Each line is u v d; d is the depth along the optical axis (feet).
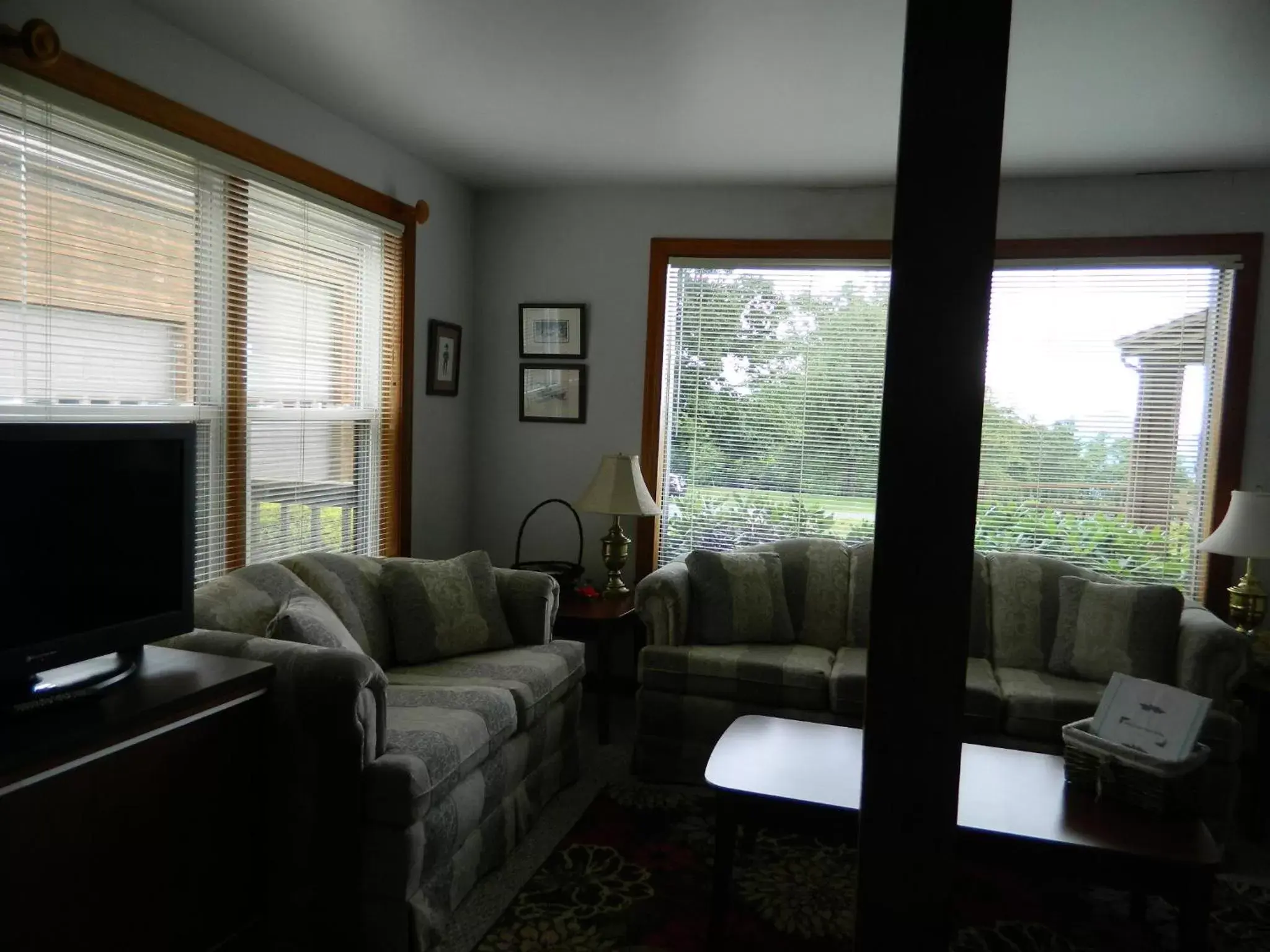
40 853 4.99
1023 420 12.68
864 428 13.29
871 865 3.65
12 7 6.81
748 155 11.93
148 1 7.88
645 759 10.72
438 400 13.64
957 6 3.32
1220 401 11.93
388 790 6.54
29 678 5.57
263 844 6.79
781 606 11.93
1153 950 7.33
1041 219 12.40
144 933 5.73
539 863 8.46
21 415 7.16
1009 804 6.91
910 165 3.40
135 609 6.27
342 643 8.00
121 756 5.49
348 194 10.96
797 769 7.47
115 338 8.04
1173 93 9.11
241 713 6.50
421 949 6.66
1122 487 12.38
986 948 7.31
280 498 10.28
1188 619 10.52
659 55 8.79
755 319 13.65
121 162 7.95
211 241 9.02
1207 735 9.07
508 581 10.96
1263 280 11.65
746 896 8.00
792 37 8.20
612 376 14.10
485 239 14.51
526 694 8.98
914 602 3.51
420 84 9.80
